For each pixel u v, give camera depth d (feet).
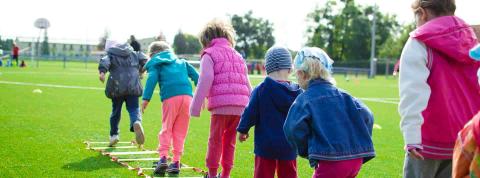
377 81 133.49
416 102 12.32
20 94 54.29
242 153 27.22
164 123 22.65
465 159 9.81
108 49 27.22
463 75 12.78
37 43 181.78
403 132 12.47
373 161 26.23
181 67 23.09
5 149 25.39
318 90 14.40
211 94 20.12
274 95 17.01
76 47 225.76
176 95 22.41
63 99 51.78
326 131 13.92
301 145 14.17
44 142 27.73
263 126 17.13
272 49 17.76
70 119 37.24
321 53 14.75
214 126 20.12
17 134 29.76
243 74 20.56
